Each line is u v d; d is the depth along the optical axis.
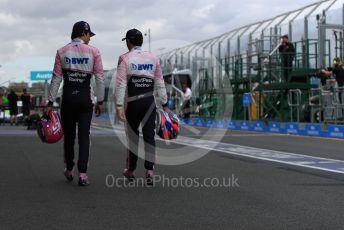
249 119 23.02
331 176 7.79
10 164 8.94
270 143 14.21
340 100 17.80
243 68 25.45
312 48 21.69
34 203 5.64
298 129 18.48
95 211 5.27
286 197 6.07
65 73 6.53
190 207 5.49
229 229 4.57
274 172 8.22
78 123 6.68
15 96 24.62
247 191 6.47
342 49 20.36
